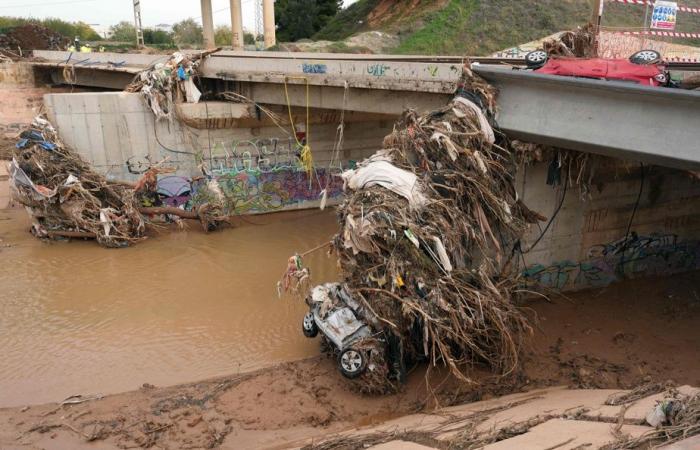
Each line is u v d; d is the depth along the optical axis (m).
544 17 46.16
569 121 13.33
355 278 13.22
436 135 13.93
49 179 22.31
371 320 12.65
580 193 16.84
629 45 16.73
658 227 18.58
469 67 14.86
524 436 8.38
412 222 12.66
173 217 25.06
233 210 26.34
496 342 13.24
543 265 16.98
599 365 13.71
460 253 13.51
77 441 10.98
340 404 12.09
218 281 19.14
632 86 11.74
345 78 19.78
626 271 18.55
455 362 12.62
